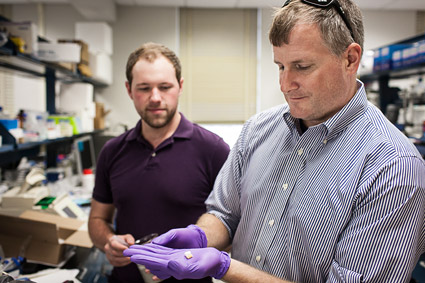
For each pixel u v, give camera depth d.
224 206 0.93
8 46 1.63
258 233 0.79
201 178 1.15
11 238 1.35
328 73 0.63
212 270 0.68
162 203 1.12
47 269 1.30
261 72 4.19
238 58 4.17
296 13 0.61
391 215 0.58
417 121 3.04
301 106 0.67
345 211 0.64
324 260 0.67
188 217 1.13
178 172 1.13
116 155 1.20
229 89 4.19
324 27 0.60
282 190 0.76
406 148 0.62
